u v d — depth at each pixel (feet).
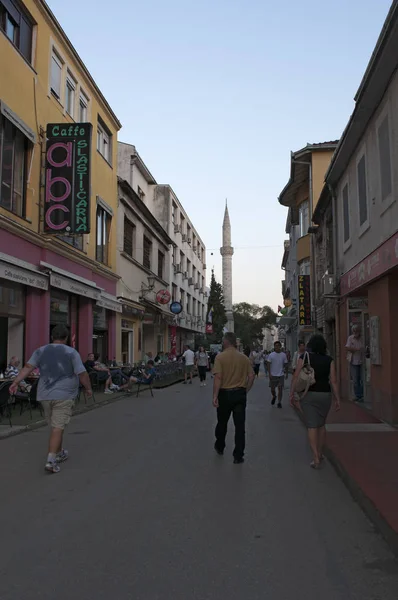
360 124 41.42
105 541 16.19
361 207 44.19
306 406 26.48
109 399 57.82
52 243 57.57
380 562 14.76
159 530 17.16
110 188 81.00
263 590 12.99
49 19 57.67
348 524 17.94
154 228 115.34
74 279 62.39
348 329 52.49
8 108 48.21
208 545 15.89
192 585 13.23
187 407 52.85
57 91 61.82
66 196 55.67
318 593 12.85
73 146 56.29
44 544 15.94
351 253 49.06
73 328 67.15
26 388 42.39
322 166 77.36
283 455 29.43
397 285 36.83
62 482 23.20
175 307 129.18
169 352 138.00
